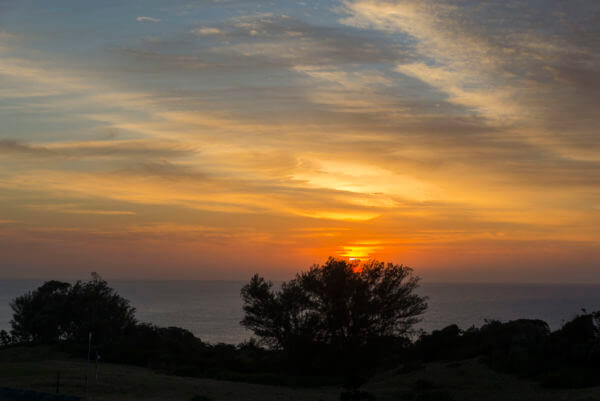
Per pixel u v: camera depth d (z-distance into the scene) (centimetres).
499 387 3281
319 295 4591
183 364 4525
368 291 4572
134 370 4122
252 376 4025
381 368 4512
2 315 16912
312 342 4500
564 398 2878
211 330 12762
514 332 4075
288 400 2933
